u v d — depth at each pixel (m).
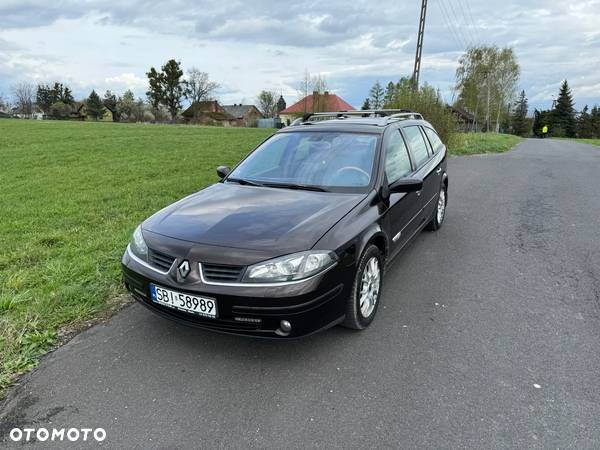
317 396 2.73
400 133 4.84
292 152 4.42
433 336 3.41
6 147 17.69
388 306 3.92
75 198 8.37
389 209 3.89
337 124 4.67
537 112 103.50
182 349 3.24
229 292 2.79
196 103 81.56
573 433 2.41
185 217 3.40
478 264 4.93
